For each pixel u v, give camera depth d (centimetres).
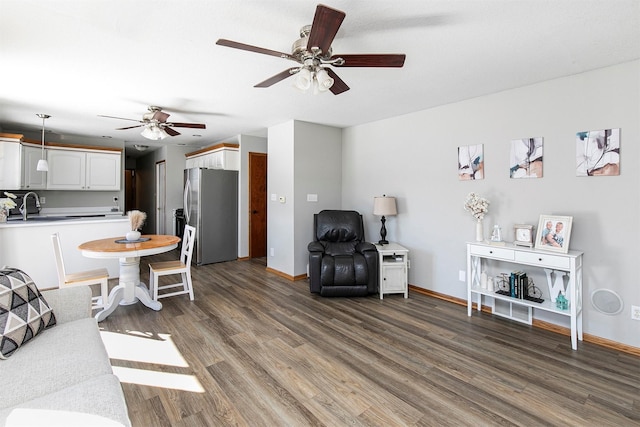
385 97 334
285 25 192
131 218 339
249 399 188
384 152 431
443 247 368
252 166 580
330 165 478
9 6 169
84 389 127
